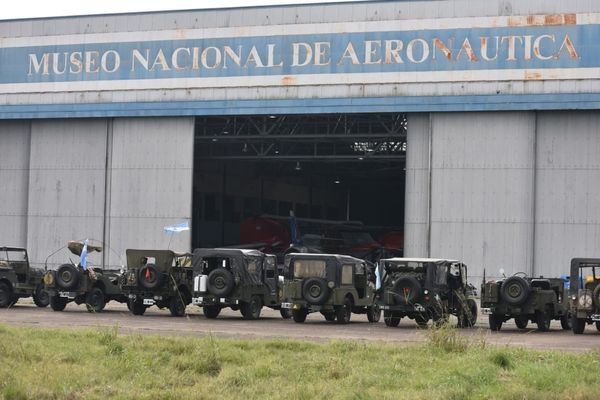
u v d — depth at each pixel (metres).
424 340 25.97
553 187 50.97
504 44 51.50
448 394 16.47
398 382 17.97
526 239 51.03
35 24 60.03
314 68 54.53
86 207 58.81
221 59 56.19
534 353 22.31
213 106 56.09
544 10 51.09
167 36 57.28
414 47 52.94
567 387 17.33
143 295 37.06
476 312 36.47
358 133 60.72
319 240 78.69
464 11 52.28
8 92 60.22
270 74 55.25
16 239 60.22
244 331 29.73
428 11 52.81
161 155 57.50
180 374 18.86
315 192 92.88
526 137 51.31
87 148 59.06
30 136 60.41
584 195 50.50
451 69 52.22
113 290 38.84
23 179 60.41
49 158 59.84
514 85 51.19
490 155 51.78
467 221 51.88
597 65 50.25
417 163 53.03
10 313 36.59
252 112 55.41
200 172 77.81
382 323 36.62
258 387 17.44
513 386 17.33
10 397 16.05
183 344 22.00
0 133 61.06
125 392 16.70
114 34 58.38
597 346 26.92
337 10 54.34
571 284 32.31
